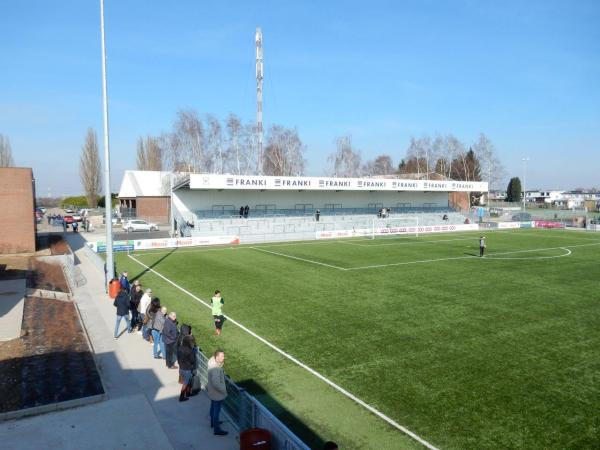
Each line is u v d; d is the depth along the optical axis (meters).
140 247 39.78
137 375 12.27
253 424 8.60
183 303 20.84
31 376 11.72
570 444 9.12
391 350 14.52
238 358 13.90
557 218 76.69
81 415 9.95
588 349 14.59
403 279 26.17
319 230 54.22
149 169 92.19
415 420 10.09
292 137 87.88
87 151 89.19
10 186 33.53
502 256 35.66
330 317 18.31
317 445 9.05
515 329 16.69
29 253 34.00
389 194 64.50
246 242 45.22
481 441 9.23
